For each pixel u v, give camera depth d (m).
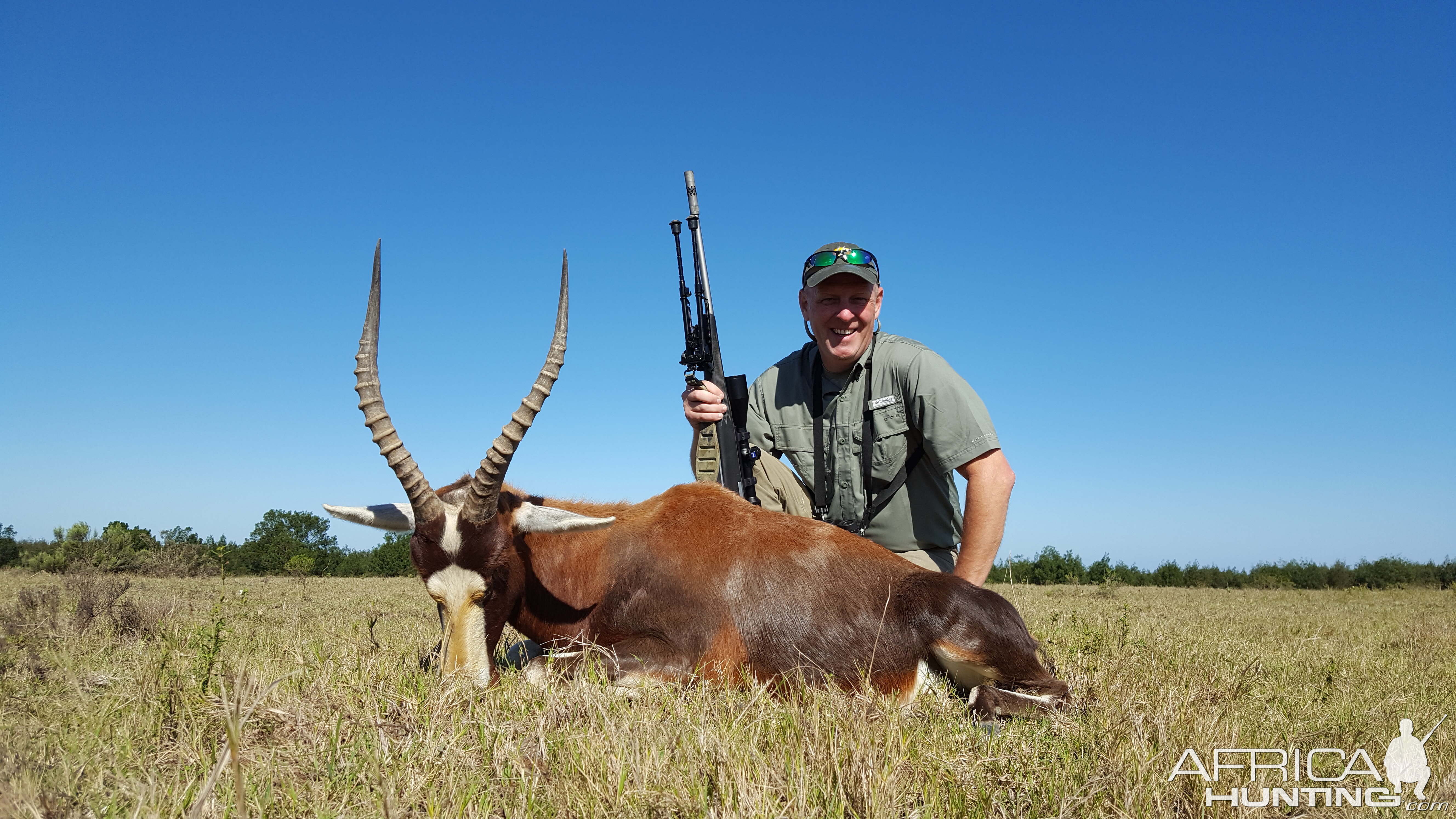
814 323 5.75
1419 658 7.66
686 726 3.31
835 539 4.64
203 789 2.43
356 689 3.65
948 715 3.97
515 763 2.87
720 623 4.40
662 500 4.90
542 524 4.41
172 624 6.35
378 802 2.58
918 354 5.60
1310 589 35.12
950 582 4.41
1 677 4.00
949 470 5.38
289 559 28.17
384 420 4.19
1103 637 6.27
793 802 2.66
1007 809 2.85
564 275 4.34
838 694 3.93
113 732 3.28
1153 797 2.92
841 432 5.81
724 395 5.48
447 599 4.20
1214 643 7.65
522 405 4.21
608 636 4.57
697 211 5.88
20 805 2.46
